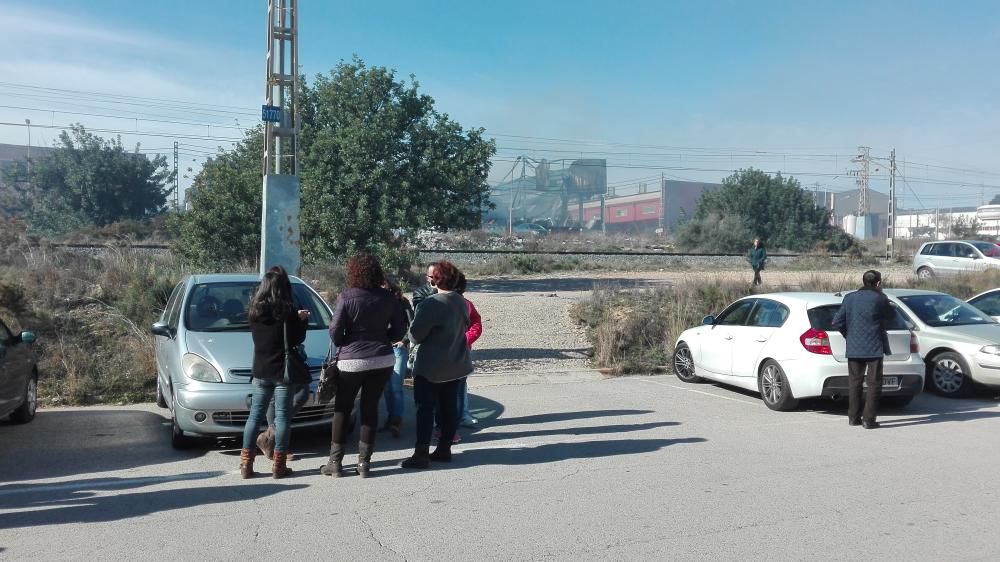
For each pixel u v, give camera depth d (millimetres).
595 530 5488
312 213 23422
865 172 76875
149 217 57312
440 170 25125
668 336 13977
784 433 8695
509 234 65500
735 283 18391
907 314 12008
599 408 10133
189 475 7016
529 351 14094
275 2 12125
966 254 26766
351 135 23641
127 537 5352
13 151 85500
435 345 7176
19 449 8008
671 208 116625
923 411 10148
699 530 5484
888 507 6023
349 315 6773
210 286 9094
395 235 24922
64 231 52969
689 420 9398
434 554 5031
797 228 59625
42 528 5547
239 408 7516
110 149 56812
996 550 5121
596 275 31562
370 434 6926
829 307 9969
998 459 7547
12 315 12391
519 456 7664
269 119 11906
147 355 11477
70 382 10672
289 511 5938
